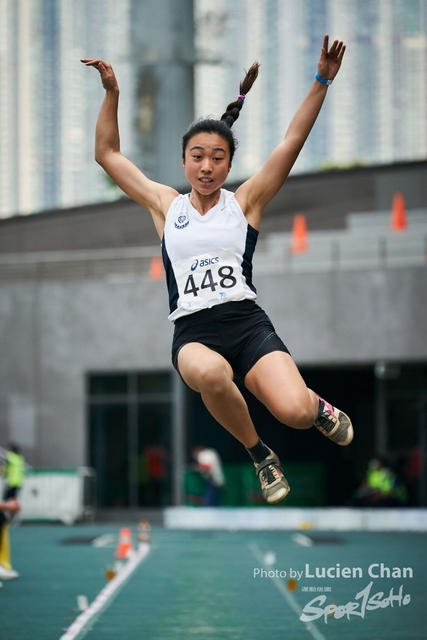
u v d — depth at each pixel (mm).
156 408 57219
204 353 11086
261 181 11805
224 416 10977
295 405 10734
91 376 58250
